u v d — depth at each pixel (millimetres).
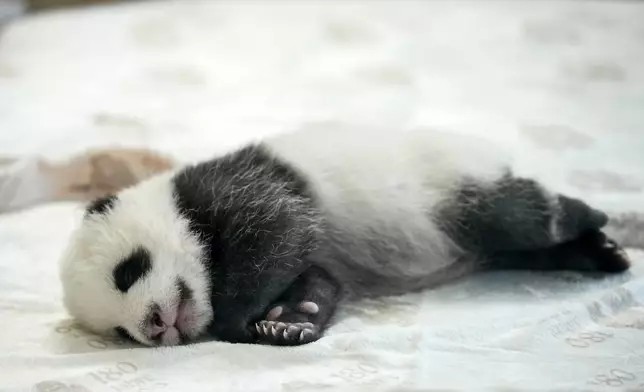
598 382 1127
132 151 1406
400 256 1253
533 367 1144
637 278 1241
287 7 2096
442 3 2080
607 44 1775
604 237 1259
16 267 1278
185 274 1188
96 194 1395
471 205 1251
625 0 2078
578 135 1471
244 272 1193
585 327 1187
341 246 1246
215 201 1205
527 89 1605
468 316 1205
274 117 1543
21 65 1747
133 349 1172
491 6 2049
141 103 1598
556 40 1810
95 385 1136
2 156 1430
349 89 1625
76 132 1505
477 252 1265
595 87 1604
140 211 1204
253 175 1227
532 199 1247
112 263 1188
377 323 1209
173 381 1140
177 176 1232
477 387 1121
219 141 1468
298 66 1732
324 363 1154
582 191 1346
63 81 1668
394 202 1250
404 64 1713
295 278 1217
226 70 1722
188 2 2170
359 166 1257
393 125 1496
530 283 1252
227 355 1161
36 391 1131
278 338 1180
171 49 1854
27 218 1357
